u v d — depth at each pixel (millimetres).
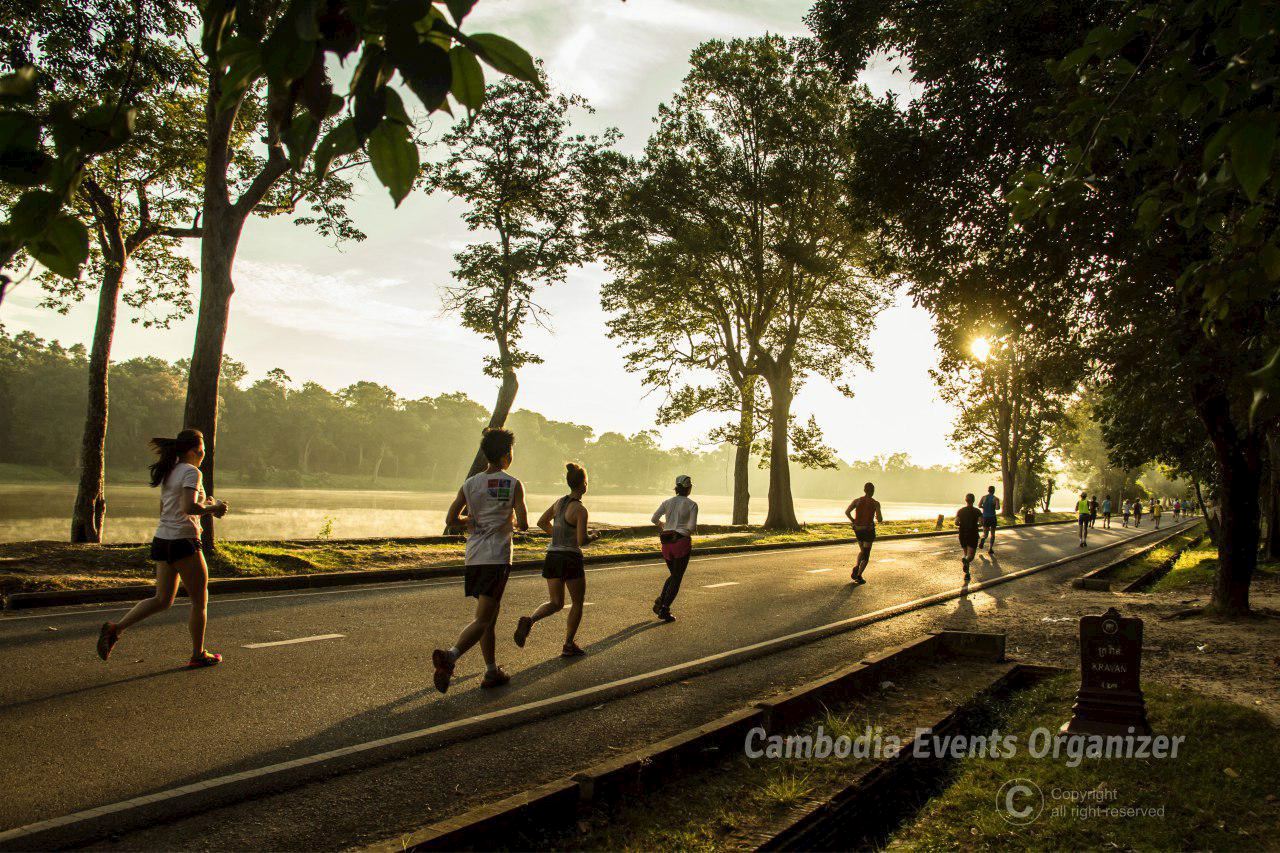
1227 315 3449
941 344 12125
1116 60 3473
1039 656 8469
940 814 4082
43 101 1213
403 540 18109
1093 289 10078
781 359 33594
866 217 12734
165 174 15562
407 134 1239
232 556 12281
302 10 1062
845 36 11844
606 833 3662
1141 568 21078
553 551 7559
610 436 183625
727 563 18547
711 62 28625
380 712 5625
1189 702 6125
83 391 97875
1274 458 13312
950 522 47844
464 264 21719
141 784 4156
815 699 5797
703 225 30016
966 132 10289
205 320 12602
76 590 9609
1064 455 79875
